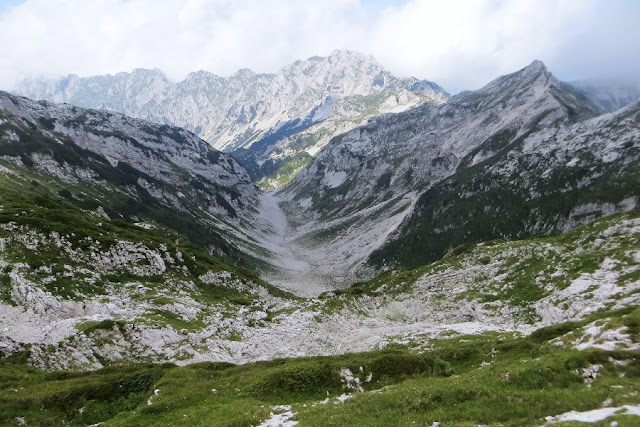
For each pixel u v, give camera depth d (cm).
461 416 2533
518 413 2473
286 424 2736
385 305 10069
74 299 6297
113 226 10188
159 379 4238
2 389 3909
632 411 2242
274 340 6962
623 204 19325
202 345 6016
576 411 2408
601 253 7938
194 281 9250
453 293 9275
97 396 3816
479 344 5419
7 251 6856
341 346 7075
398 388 3139
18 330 5194
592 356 3002
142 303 6869
